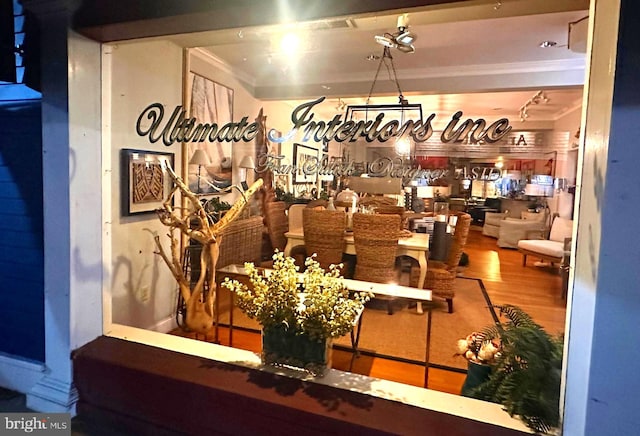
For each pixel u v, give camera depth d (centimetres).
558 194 600
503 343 189
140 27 208
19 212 243
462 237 391
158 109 318
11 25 226
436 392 192
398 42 307
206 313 283
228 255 356
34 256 241
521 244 616
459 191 633
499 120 266
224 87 461
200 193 412
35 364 243
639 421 130
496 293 470
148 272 322
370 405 179
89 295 235
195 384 196
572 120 572
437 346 319
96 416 223
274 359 211
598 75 140
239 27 207
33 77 228
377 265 370
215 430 194
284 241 445
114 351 226
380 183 336
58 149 218
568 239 475
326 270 393
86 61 222
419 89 499
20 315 248
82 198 226
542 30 354
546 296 460
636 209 127
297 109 302
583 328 142
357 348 302
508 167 480
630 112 126
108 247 246
